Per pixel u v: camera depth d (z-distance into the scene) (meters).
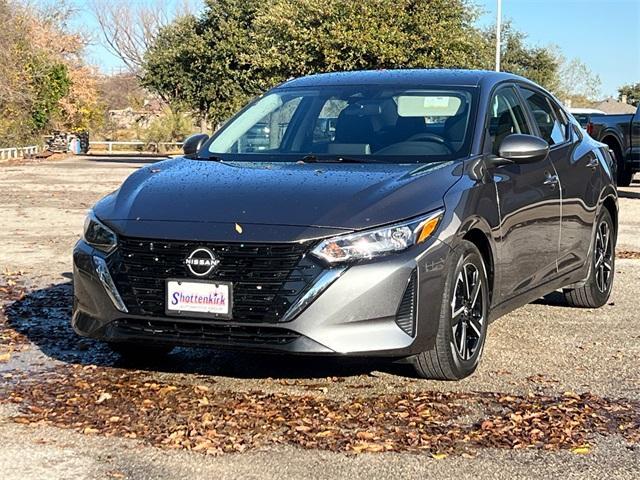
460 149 5.67
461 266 5.11
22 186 22.52
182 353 5.96
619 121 19.92
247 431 4.44
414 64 27.94
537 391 5.15
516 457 4.14
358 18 27.83
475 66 29.91
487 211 5.41
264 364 5.68
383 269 4.68
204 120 50.62
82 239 5.25
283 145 6.06
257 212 4.84
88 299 5.09
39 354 5.95
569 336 6.52
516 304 6.01
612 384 5.32
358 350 4.66
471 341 5.37
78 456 4.12
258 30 33.06
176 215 4.93
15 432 4.43
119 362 5.74
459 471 3.97
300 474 3.93
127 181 5.57
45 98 48.38
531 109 6.68
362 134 5.91
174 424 4.54
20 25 45.28
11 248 10.96
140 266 4.88
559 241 6.52
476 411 4.76
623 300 7.87
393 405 4.84
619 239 11.92
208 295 4.73
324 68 28.50
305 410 4.75
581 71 71.69
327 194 4.94
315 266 4.65
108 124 73.94
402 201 4.91
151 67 47.31
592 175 7.16
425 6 27.94
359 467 4.01
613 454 4.19
